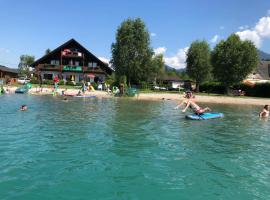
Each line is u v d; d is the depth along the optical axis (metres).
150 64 72.25
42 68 73.88
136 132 17.02
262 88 56.56
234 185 9.51
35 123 19.00
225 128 19.36
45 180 9.45
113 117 22.67
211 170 10.84
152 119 22.16
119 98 43.16
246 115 26.86
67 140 14.55
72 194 8.55
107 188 9.02
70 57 74.81
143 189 9.02
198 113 23.39
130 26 70.56
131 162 11.45
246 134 17.64
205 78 74.69
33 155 11.89
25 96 41.28
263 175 10.46
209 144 14.76
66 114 23.66
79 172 10.21
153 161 11.67
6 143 13.59
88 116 22.83
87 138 15.11
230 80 60.91
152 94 51.56
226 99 44.84
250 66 60.03
